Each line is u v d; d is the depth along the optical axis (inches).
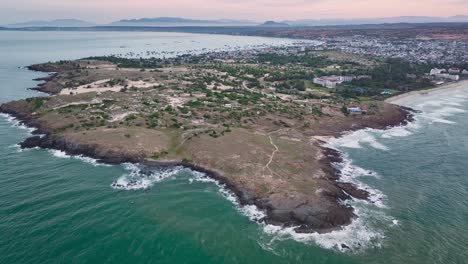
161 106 5994.1
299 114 5964.6
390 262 2511.1
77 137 4503.0
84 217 2920.8
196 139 4522.6
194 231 2805.1
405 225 2942.9
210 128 4985.2
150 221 2913.4
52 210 2999.5
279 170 3752.5
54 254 2479.1
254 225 2910.9
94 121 5132.9
